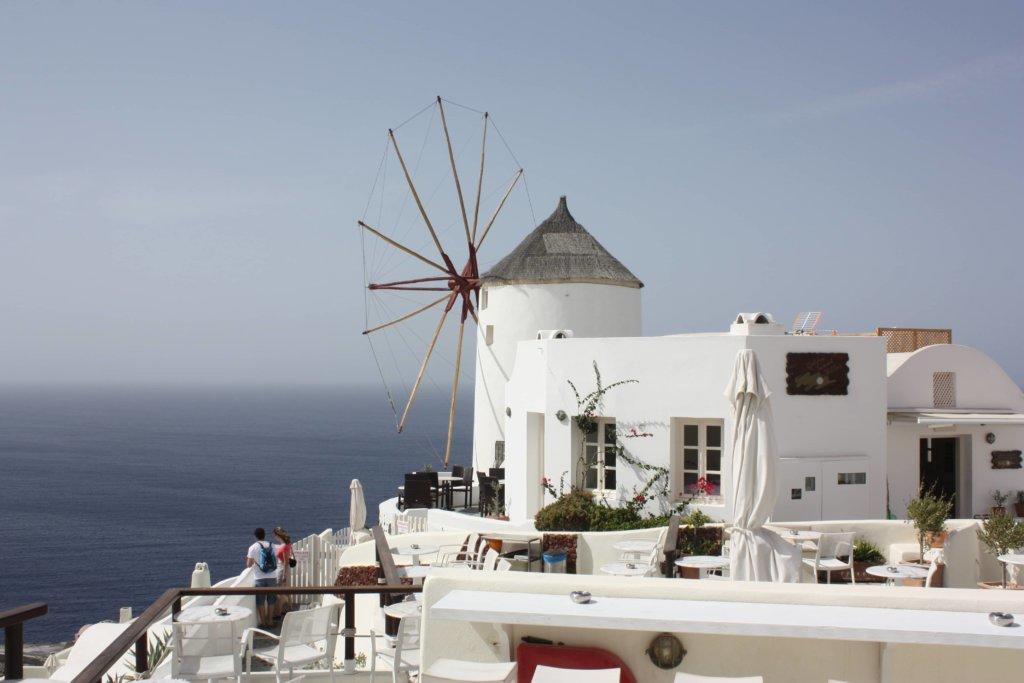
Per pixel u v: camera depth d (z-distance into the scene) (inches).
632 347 741.9
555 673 258.5
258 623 582.6
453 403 1280.8
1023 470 868.6
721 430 717.9
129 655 503.5
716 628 239.0
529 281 1194.0
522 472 845.8
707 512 703.1
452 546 638.5
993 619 238.2
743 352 441.7
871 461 732.7
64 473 5388.8
